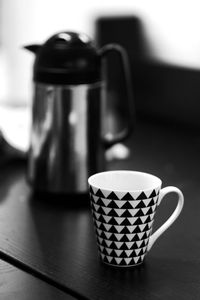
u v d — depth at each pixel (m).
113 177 0.92
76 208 1.12
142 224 0.86
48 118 1.14
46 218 1.06
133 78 1.81
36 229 1.01
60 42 1.14
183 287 0.83
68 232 1.00
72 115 1.14
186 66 1.70
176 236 0.99
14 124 1.40
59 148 1.14
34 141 1.17
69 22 3.79
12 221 1.04
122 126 1.65
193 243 0.97
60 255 0.91
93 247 0.95
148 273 0.86
